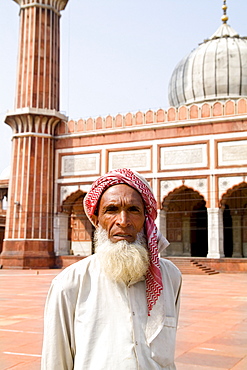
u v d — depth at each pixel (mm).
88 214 1051
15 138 12266
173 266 1027
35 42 12461
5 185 18172
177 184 11000
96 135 11969
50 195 12062
